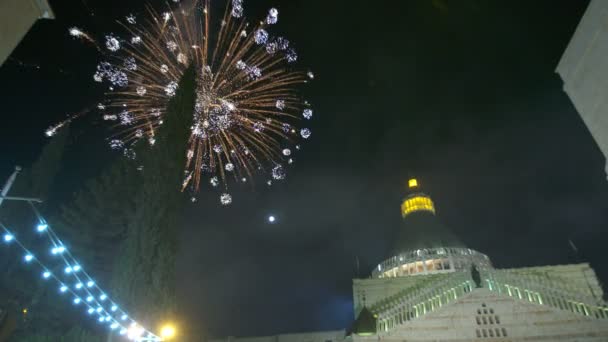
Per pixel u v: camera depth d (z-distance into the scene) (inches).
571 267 2075.5
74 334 1087.6
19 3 362.9
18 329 1438.2
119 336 797.2
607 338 1464.1
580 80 511.8
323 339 2460.6
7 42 355.6
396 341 1636.3
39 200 519.5
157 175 944.9
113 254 1792.6
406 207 3243.1
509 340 1558.8
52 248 542.3
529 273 2096.5
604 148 488.7
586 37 487.2
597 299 1537.9
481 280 1759.4
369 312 1823.3
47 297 1510.8
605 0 450.0
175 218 932.0
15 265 1501.0
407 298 1909.4
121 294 827.4
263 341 2503.7
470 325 1621.6
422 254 2581.2
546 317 1572.3
